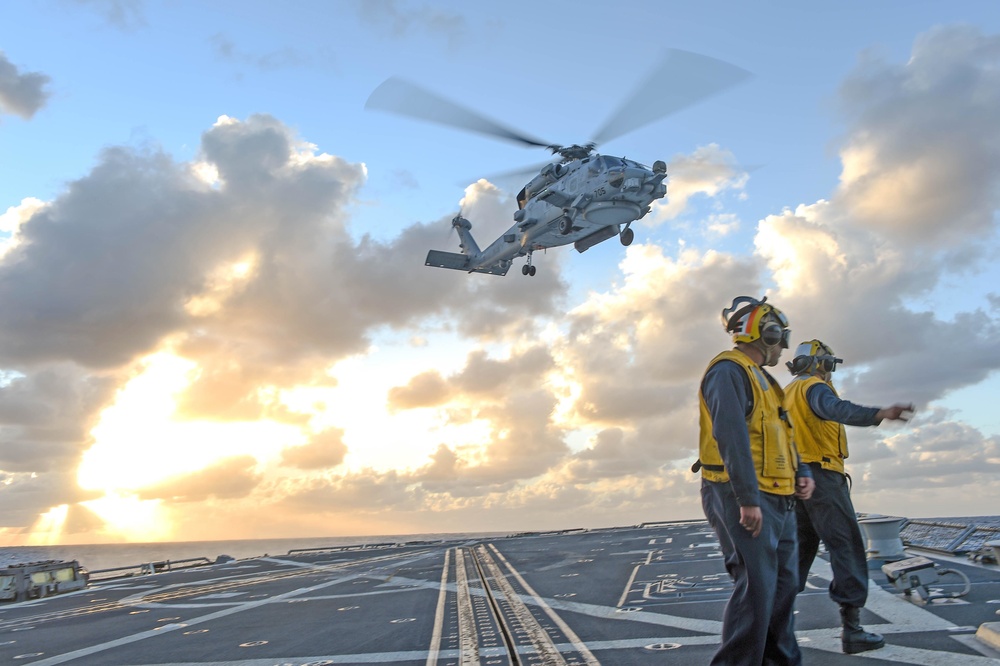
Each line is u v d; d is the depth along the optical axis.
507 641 6.71
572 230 26.77
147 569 22.75
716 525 4.07
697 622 6.86
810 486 4.21
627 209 24.39
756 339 4.25
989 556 8.90
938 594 7.18
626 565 13.16
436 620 8.37
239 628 8.98
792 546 4.09
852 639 5.19
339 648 7.04
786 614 4.06
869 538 8.95
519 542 25.27
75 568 18.12
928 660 4.77
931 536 10.94
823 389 5.45
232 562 25.77
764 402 4.00
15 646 8.96
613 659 5.55
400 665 6.05
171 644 8.12
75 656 7.80
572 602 8.92
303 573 17.91
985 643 5.09
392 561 20.30
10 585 15.99
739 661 3.84
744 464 3.70
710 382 3.98
